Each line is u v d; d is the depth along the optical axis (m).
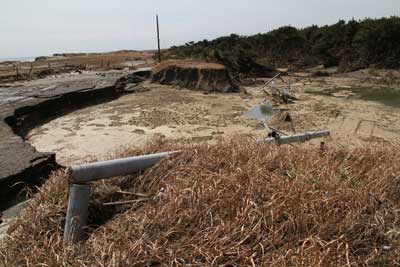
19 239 3.55
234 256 3.06
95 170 3.96
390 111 14.12
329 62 34.44
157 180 4.24
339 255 3.02
